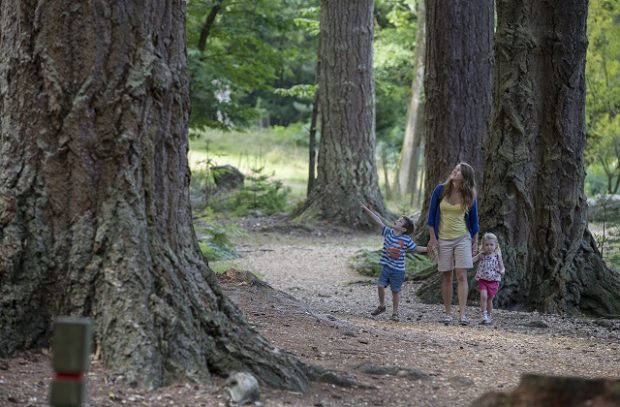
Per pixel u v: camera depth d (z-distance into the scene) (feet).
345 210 80.84
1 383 18.65
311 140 90.02
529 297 44.21
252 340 21.67
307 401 20.20
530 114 44.88
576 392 14.08
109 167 21.59
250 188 97.45
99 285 20.86
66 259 21.24
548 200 44.62
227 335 21.36
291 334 27.43
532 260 44.55
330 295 46.47
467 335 33.12
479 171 57.26
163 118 22.27
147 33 22.15
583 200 45.21
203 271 22.40
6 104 22.06
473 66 57.06
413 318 38.75
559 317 40.96
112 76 21.76
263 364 21.07
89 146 21.56
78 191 21.47
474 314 40.37
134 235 21.18
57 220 21.49
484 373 25.26
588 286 43.91
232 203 95.76
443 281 38.42
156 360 19.88
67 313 20.92
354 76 82.28
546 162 44.86
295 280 52.29
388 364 24.50
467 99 57.06
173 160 22.41
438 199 37.76
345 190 81.61
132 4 21.97
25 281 21.08
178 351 20.34
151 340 20.11
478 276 38.24
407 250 37.81
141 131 21.79
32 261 21.18
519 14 44.88
